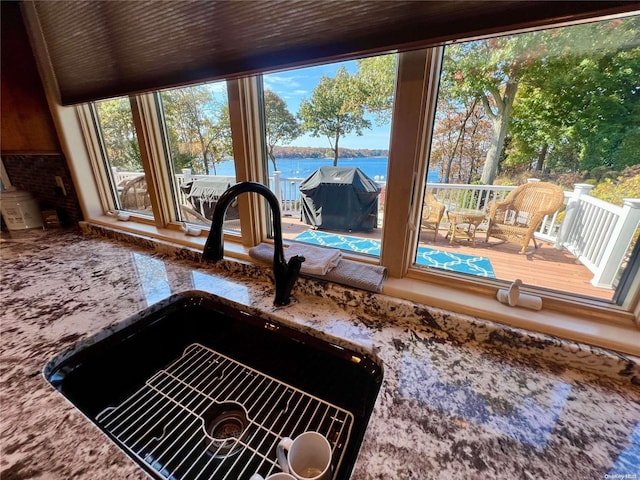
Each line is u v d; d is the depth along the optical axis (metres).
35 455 0.44
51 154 1.48
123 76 1.03
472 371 0.61
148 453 0.61
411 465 0.42
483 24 0.52
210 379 0.83
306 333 0.77
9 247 1.35
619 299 0.69
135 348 0.83
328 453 0.50
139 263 1.18
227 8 0.73
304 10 0.65
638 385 0.58
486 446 0.45
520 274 1.25
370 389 0.66
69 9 1.00
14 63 1.22
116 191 1.68
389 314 0.80
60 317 0.81
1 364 0.63
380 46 0.60
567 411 0.52
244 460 0.60
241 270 1.07
